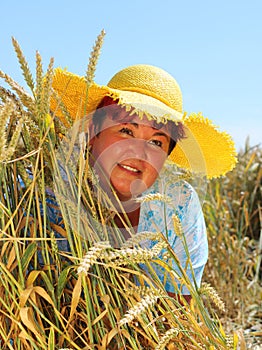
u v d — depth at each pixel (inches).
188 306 47.0
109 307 44.9
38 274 45.6
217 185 143.6
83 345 46.3
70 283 46.7
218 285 114.6
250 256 130.3
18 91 44.6
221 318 103.3
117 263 43.4
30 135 46.3
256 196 161.0
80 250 43.9
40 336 43.1
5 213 43.0
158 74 63.3
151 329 45.3
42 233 45.9
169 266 45.6
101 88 56.8
